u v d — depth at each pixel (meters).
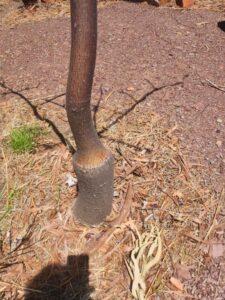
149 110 1.52
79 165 1.05
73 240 1.14
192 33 2.01
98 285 1.06
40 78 1.73
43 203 1.21
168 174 1.28
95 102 1.56
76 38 0.87
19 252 1.11
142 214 1.19
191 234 1.15
